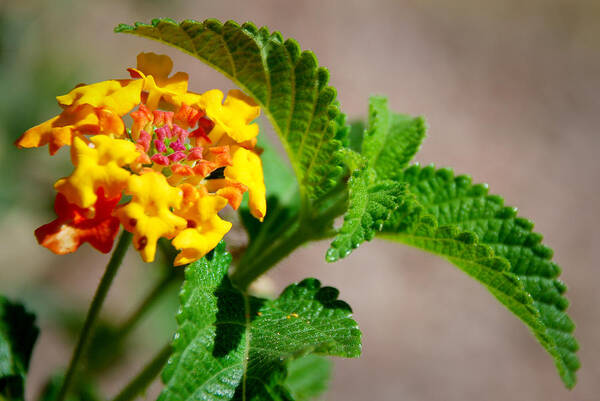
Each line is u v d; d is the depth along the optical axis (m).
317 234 0.19
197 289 0.17
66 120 0.17
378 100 0.20
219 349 0.16
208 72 0.58
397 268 0.58
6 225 0.40
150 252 0.16
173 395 0.16
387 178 0.20
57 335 0.41
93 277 0.44
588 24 0.83
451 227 0.18
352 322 0.17
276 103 0.18
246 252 0.20
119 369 0.30
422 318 0.57
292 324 0.17
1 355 0.19
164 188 0.16
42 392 0.21
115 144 0.16
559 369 0.18
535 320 0.18
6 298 0.20
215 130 0.18
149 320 0.32
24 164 0.35
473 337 0.57
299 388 0.24
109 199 0.16
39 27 0.39
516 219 0.19
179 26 0.17
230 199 0.17
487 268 0.18
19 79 0.37
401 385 0.54
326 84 0.18
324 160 0.18
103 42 0.51
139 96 0.17
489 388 0.56
